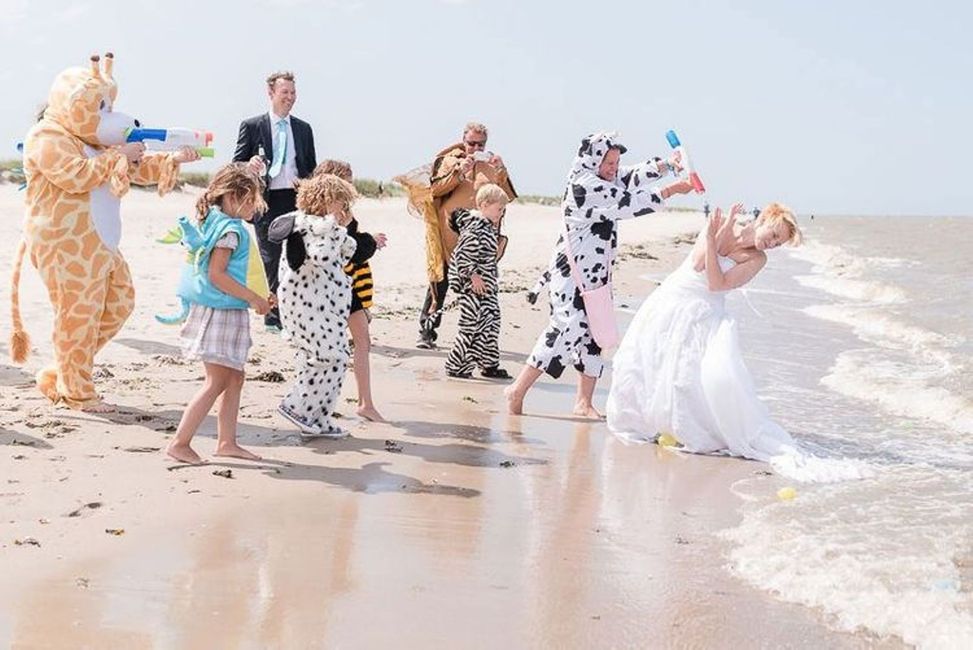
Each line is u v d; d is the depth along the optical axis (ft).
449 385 29.89
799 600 14.87
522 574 15.69
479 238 30.63
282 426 23.82
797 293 57.77
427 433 24.18
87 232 23.61
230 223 20.66
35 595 14.11
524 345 37.29
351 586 14.94
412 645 13.12
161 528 16.93
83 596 14.15
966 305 50.65
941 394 29.32
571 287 26.40
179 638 13.03
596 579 15.57
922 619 14.03
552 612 14.30
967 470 22.31
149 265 51.29
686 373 23.86
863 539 17.44
